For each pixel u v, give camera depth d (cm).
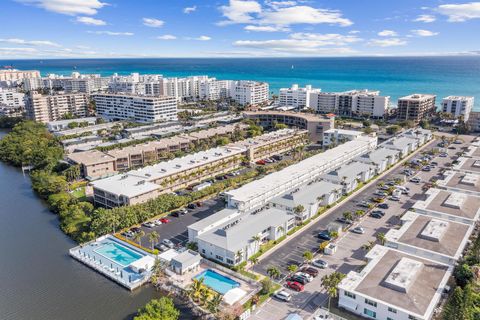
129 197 14250
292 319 8262
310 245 12038
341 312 8794
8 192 17838
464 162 18650
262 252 11606
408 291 8494
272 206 14200
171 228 13388
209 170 18625
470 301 8319
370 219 13900
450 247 10488
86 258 11575
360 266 10731
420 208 13150
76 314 9194
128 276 10556
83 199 16100
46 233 13600
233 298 9156
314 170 17525
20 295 10000
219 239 11225
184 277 10400
